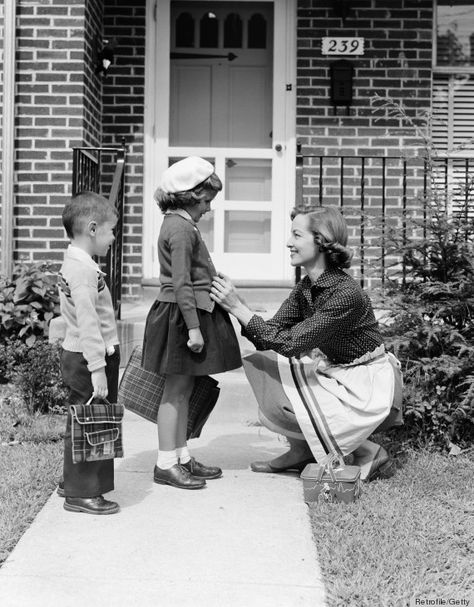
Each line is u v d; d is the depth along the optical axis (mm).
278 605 2449
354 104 6707
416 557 2770
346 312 3436
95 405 3055
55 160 5855
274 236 6934
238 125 7035
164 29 6898
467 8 6863
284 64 6855
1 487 3348
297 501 3338
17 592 2504
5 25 5793
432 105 6848
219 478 3627
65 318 3150
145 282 6656
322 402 3424
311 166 6711
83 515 3133
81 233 3125
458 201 4363
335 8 6684
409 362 4164
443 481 3545
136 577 2619
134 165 6773
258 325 3438
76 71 5867
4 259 5805
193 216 3480
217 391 3705
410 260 4301
